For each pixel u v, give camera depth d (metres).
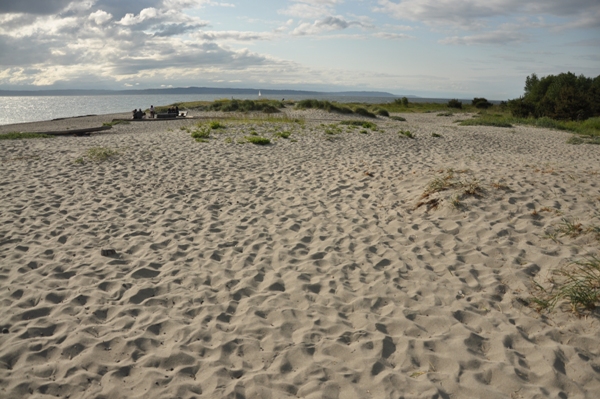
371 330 4.01
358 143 14.95
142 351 3.72
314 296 4.64
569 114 32.38
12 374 3.38
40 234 6.24
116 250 5.80
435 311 4.27
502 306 4.35
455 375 3.37
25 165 10.56
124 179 9.42
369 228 6.61
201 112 36.06
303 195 8.33
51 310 4.32
